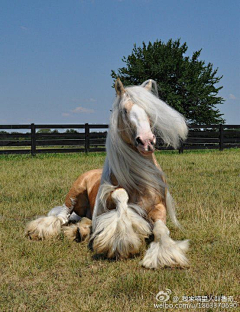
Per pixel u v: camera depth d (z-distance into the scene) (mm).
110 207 3533
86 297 2525
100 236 3234
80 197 4320
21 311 2400
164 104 3311
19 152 14875
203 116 30438
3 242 3779
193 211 4902
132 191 3488
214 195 5988
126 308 2363
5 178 8125
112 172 3551
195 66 30797
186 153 15984
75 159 12594
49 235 3969
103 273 2939
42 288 2736
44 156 14438
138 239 3223
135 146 3250
